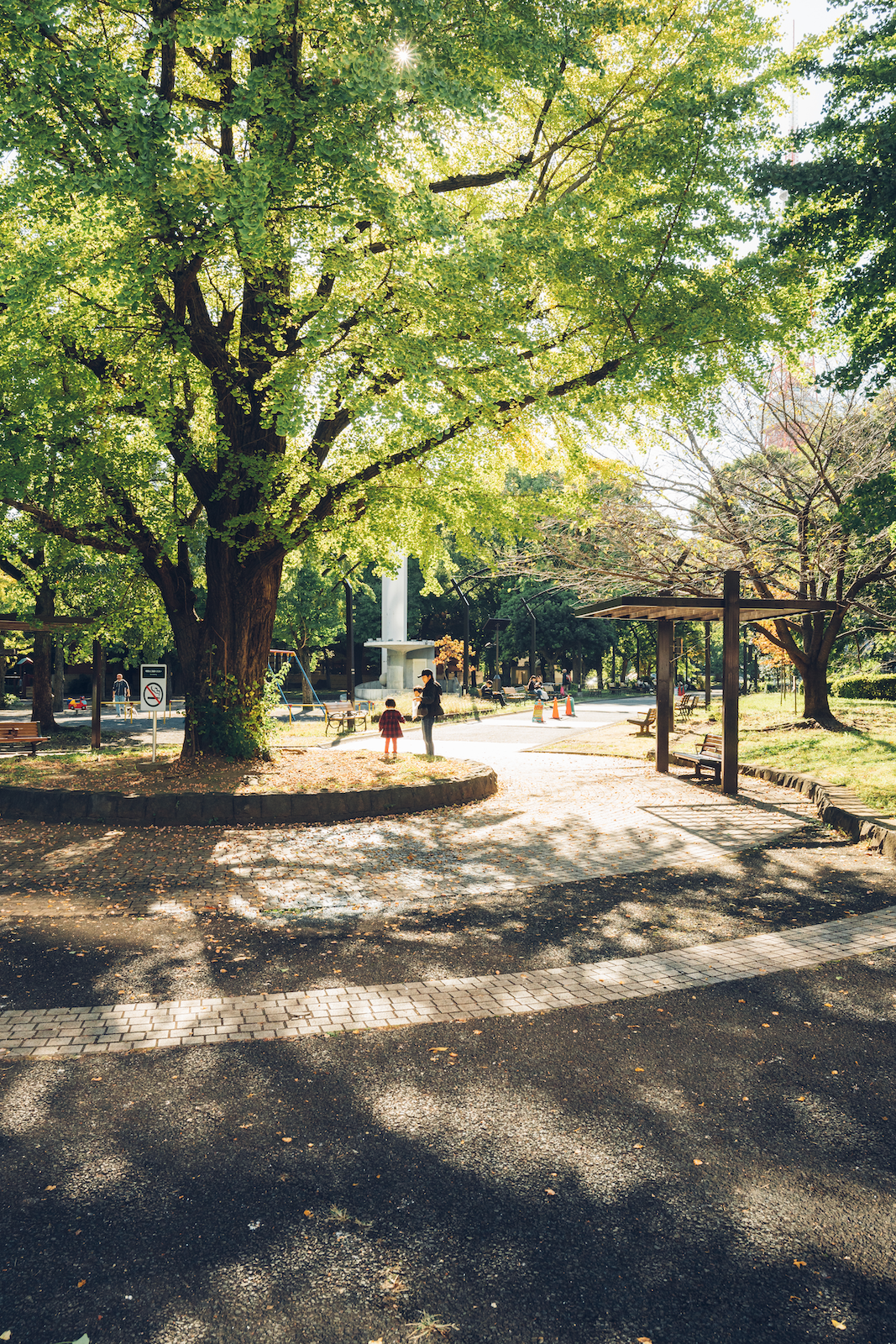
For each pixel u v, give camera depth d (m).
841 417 18.44
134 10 9.36
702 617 16.61
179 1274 2.94
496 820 11.54
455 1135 3.86
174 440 12.93
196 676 14.29
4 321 10.78
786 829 10.88
